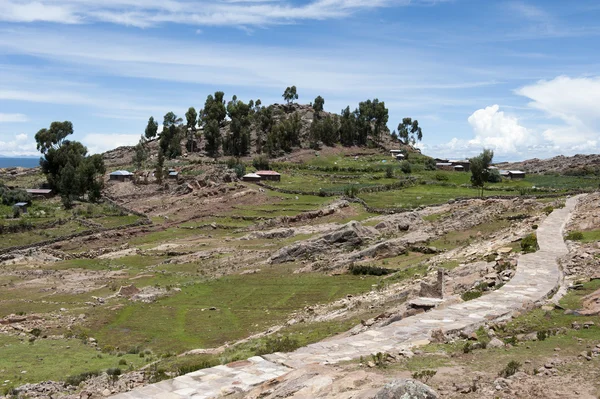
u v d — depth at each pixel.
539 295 32.00
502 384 17.12
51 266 103.50
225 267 92.25
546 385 16.81
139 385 28.48
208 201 165.88
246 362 22.81
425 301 32.91
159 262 105.19
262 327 53.25
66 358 42.38
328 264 79.50
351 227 89.88
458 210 99.75
